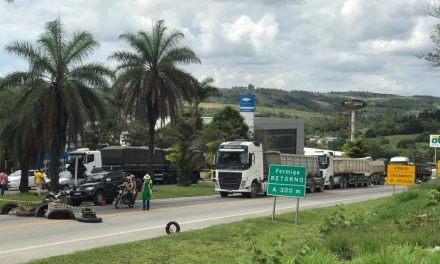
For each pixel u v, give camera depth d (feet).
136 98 135.64
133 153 165.89
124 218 72.13
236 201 107.14
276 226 58.75
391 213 58.80
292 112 592.60
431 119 411.95
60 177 138.21
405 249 26.48
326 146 430.20
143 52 134.41
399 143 385.70
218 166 120.47
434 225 40.96
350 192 152.76
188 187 151.43
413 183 97.14
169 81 135.64
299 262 24.68
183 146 160.25
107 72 105.60
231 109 238.48
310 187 148.46
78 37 105.09
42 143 109.81
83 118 103.40
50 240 50.06
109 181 99.81
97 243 48.26
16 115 109.91
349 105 361.51
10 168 156.76
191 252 40.11
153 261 36.35
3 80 103.30
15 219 69.41
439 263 23.89
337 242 33.37
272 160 129.49
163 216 75.41
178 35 136.36
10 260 39.01
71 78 104.58
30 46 102.73
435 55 77.36
